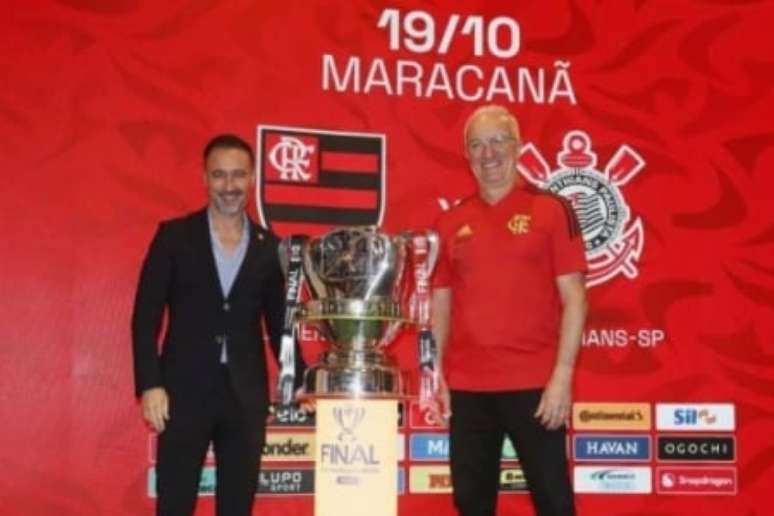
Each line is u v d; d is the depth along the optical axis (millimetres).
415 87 3971
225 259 3213
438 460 3850
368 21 3943
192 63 3762
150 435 3641
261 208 3795
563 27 4109
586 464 3979
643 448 4020
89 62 3668
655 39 4168
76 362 3600
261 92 3820
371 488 2131
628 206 4094
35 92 3613
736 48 4219
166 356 3133
